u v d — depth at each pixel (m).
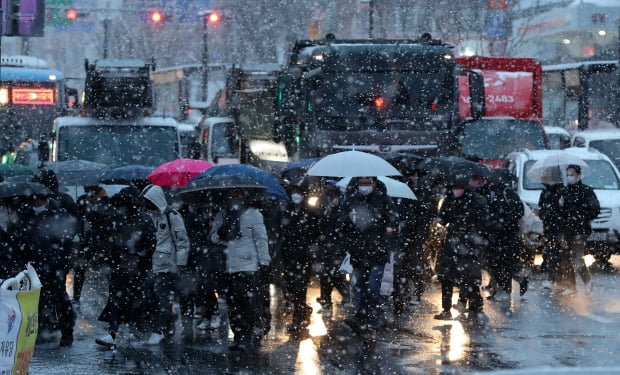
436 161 29.66
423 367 20.81
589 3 95.56
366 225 23.83
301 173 30.52
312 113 45.53
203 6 89.56
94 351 23.02
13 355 15.28
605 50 95.94
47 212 23.03
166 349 23.28
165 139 47.91
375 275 23.80
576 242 31.34
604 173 41.81
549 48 98.75
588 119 63.62
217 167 24.61
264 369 20.91
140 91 48.09
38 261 22.86
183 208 24.75
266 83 56.06
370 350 22.53
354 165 23.83
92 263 33.22
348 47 46.19
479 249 27.09
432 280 35.41
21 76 71.38
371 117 45.56
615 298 31.03
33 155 60.78
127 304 23.77
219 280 22.98
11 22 47.66
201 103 86.69
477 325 26.20
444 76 46.38
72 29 101.19
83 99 49.44
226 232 22.70
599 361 21.27
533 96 56.22
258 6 101.94
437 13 92.06
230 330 25.92
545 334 24.75
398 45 46.59
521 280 30.67
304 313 25.64
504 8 92.25
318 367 21.05
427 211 29.48
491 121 55.19
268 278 24.58
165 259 23.75
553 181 31.36
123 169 28.22
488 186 30.09
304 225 25.73
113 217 23.73
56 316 24.22
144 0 89.12
